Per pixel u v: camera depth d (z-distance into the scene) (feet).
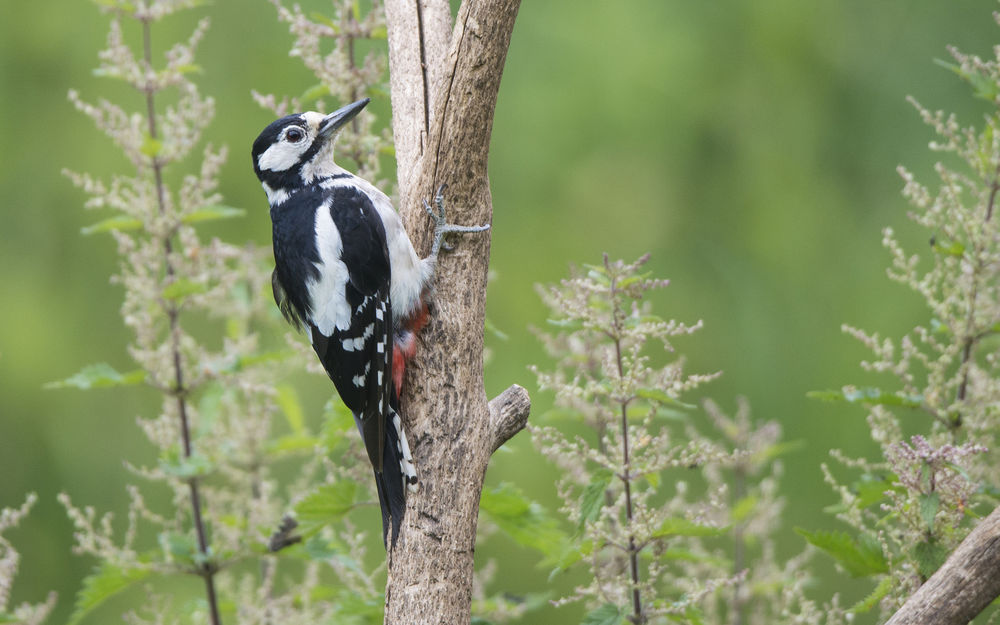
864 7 59.57
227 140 55.42
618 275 25.18
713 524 25.50
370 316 26.27
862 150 58.65
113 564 29.86
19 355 55.16
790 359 55.67
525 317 56.03
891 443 24.80
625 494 25.53
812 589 46.47
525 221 57.82
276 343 39.88
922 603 22.33
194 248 31.65
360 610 28.17
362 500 28.96
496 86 25.59
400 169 27.81
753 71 58.95
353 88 31.48
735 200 58.23
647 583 25.18
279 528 29.48
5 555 37.99
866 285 56.13
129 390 55.88
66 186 57.06
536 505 28.17
